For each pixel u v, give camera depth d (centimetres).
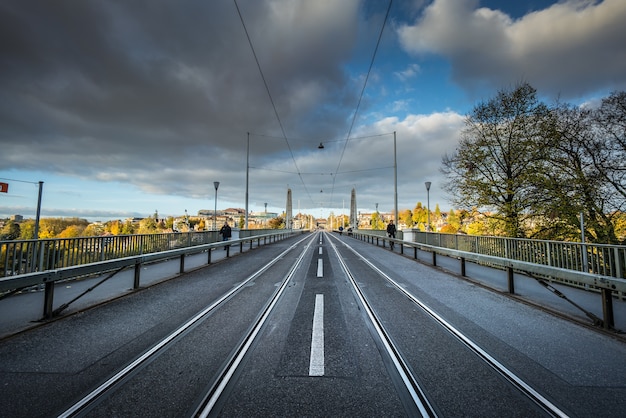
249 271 1107
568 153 1620
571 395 305
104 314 573
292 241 3519
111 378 332
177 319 542
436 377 339
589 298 717
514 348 423
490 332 486
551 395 304
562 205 1548
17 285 470
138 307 621
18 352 400
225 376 337
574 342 448
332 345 429
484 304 660
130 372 346
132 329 490
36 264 763
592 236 1552
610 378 341
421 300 691
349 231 5831
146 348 414
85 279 917
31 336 458
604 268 696
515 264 725
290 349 414
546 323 534
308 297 714
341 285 859
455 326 513
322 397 297
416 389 313
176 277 968
